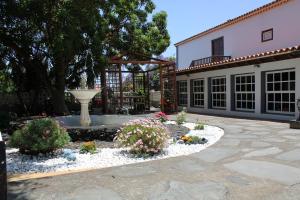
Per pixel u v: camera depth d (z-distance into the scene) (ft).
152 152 20.61
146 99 65.51
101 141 25.17
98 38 46.68
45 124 20.07
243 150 21.22
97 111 57.62
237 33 59.88
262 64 43.62
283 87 41.47
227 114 51.49
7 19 41.83
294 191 13.21
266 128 32.65
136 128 20.88
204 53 71.20
